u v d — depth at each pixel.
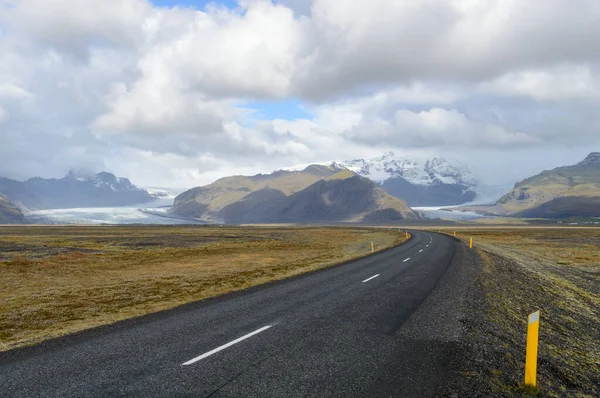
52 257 32.94
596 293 22.77
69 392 6.40
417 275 21.55
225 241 63.88
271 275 22.64
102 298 15.88
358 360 7.95
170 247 49.69
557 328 13.30
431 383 6.90
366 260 30.75
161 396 6.23
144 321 11.52
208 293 16.86
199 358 8.02
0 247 49.31
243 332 10.03
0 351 8.84
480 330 10.70
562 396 7.29
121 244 56.00
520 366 8.46
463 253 37.44
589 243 66.25
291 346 8.84
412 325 10.80
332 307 13.15
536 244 63.75
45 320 12.21
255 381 6.84
